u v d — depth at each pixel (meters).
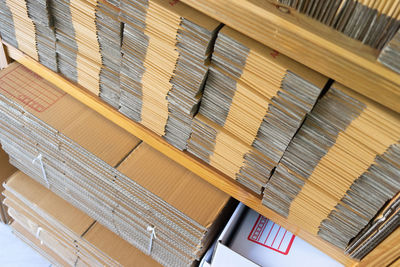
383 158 0.76
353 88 0.69
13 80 1.40
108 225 1.56
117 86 1.12
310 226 1.00
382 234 0.83
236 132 0.95
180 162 1.17
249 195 1.07
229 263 1.11
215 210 1.16
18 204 1.79
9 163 1.87
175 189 1.20
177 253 1.32
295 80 0.76
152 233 1.33
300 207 0.97
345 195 0.87
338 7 0.65
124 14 0.90
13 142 1.57
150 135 1.17
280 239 1.20
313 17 0.69
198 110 1.00
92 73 1.15
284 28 0.69
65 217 1.67
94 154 1.26
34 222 1.79
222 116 0.95
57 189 1.65
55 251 1.90
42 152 1.48
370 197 0.83
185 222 1.16
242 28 0.74
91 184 1.41
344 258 1.00
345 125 0.76
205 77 0.90
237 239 1.22
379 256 0.89
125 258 1.56
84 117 1.36
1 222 2.24
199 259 1.31
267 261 1.16
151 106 1.06
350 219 0.90
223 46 0.81
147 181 1.21
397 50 0.60
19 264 2.13
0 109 1.42
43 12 1.07
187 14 0.82
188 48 0.86
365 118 0.73
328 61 0.68
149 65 0.96
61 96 1.40
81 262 1.81
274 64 0.76
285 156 0.90
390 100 0.66
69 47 1.14
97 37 1.03
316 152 0.84
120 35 0.98
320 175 0.88
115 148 1.29
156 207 1.22
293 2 0.69
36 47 1.22
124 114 1.17
